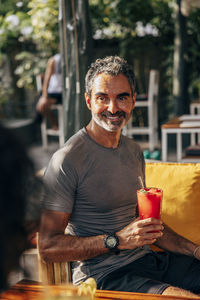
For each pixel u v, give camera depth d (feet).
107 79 6.10
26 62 28.37
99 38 28.04
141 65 28.60
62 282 6.02
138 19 26.43
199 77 27.91
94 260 5.98
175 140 21.08
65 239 5.68
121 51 28.12
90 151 6.02
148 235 5.44
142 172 6.81
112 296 4.51
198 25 26.21
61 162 5.79
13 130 2.01
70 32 9.43
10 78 30.07
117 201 6.13
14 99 30.35
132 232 5.47
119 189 6.12
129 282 5.66
